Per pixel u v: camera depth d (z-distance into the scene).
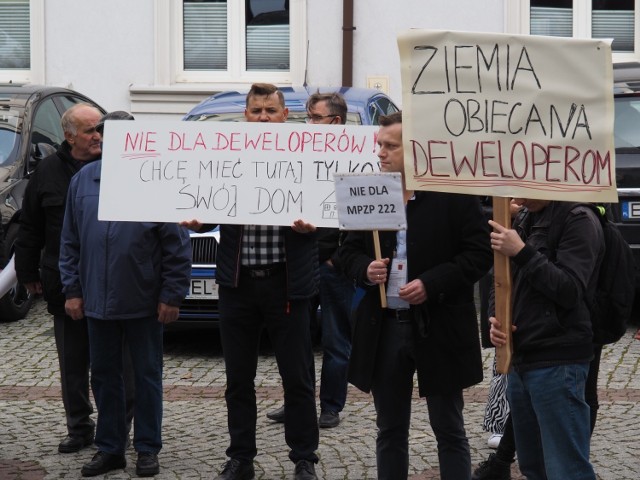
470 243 4.96
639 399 7.50
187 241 6.14
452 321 4.97
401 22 13.51
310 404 5.86
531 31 13.84
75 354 6.52
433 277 4.88
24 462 6.34
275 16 13.80
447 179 4.68
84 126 6.44
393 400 5.10
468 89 4.66
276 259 5.75
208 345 9.44
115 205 5.73
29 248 6.60
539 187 4.63
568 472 4.59
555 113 4.62
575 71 4.62
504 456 5.85
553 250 4.63
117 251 5.99
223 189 5.71
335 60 13.59
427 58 4.66
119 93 13.61
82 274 6.11
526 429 4.86
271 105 5.84
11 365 8.73
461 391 5.08
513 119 4.64
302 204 5.68
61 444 6.51
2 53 13.85
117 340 6.10
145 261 6.03
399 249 5.05
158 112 13.58
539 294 4.59
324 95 6.98
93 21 13.56
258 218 5.67
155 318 6.11
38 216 6.56
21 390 8.01
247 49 13.87
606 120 4.61
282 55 13.87
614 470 6.03
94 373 6.11
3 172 10.18
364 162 5.69
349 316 6.94
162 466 6.23
